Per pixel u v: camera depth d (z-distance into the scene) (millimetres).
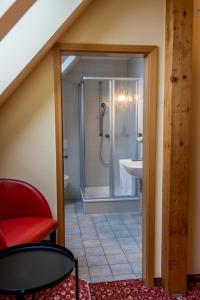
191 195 2467
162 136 2383
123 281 2527
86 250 3109
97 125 4730
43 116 2277
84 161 4742
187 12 2102
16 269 1266
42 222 2205
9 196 2299
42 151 2309
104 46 2242
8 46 1886
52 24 1923
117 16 2244
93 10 2215
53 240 2287
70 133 4988
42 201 2297
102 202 4340
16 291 1085
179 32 2113
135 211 4426
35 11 1894
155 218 2453
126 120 4574
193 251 2533
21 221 2232
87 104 4680
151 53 2285
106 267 2758
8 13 1139
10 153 2291
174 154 2221
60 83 2248
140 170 3598
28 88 2244
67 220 4055
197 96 2371
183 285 2338
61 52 2258
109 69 4965
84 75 4914
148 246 2449
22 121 2271
